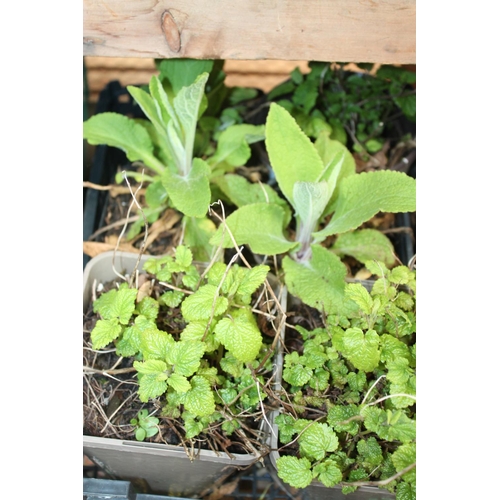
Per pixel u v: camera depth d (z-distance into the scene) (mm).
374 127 1464
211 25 964
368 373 1009
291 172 1109
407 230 1293
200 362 961
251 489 1175
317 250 1098
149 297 1036
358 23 963
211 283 974
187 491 1108
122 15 957
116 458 991
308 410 980
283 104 1453
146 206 1366
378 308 944
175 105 1057
